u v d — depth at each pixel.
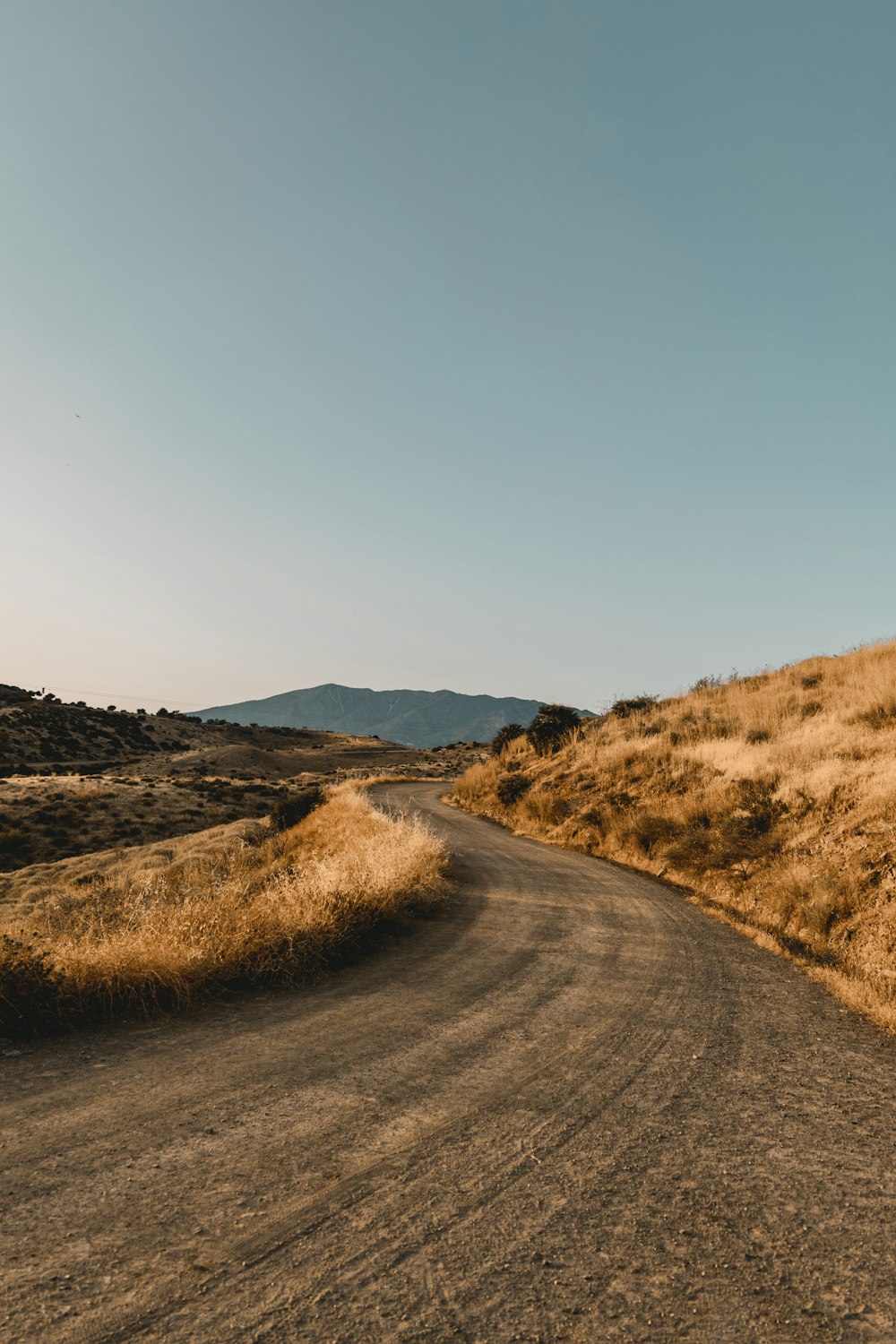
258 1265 2.63
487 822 26.97
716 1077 4.86
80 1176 3.29
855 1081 4.91
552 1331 2.33
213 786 57.62
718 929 10.12
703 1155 3.71
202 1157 3.51
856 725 16.50
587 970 7.71
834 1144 3.92
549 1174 3.43
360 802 26.67
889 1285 2.66
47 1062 4.89
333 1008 6.34
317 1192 3.19
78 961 6.11
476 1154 3.62
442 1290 2.52
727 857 13.27
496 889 13.13
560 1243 2.85
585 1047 5.38
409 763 105.19
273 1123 3.94
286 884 9.91
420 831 17.02
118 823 43.25
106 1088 4.42
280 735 150.12
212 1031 5.63
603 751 26.00
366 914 9.12
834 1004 6.86
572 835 20.59
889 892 8.77
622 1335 2.32
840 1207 3.24
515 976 7.49
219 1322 2.31
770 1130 4.07
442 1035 5.61
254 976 6.99
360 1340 2.24
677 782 19.05
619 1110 4.25
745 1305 2.51
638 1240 2.89
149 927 6.91
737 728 21.64
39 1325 2.26
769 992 7.14
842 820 11.60
